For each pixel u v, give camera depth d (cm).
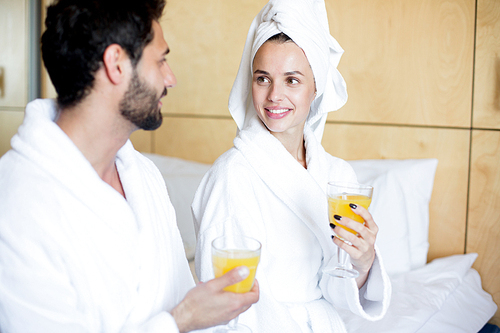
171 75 88
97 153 83
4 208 71
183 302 77
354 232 102
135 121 82
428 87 216
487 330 190
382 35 219
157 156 251
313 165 127
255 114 129
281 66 112
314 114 138
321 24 124
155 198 99
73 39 74
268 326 107
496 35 204
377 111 224
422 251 204
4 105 273
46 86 279
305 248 118
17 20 271
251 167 118
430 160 212
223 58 248
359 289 124
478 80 209
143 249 86
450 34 211
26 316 70
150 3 79
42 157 75
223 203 111
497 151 208
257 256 79
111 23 75
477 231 214
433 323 163
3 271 70
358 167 211
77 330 74
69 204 75
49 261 72
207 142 256
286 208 118
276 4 115
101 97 78
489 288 212
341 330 117
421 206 207
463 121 213
